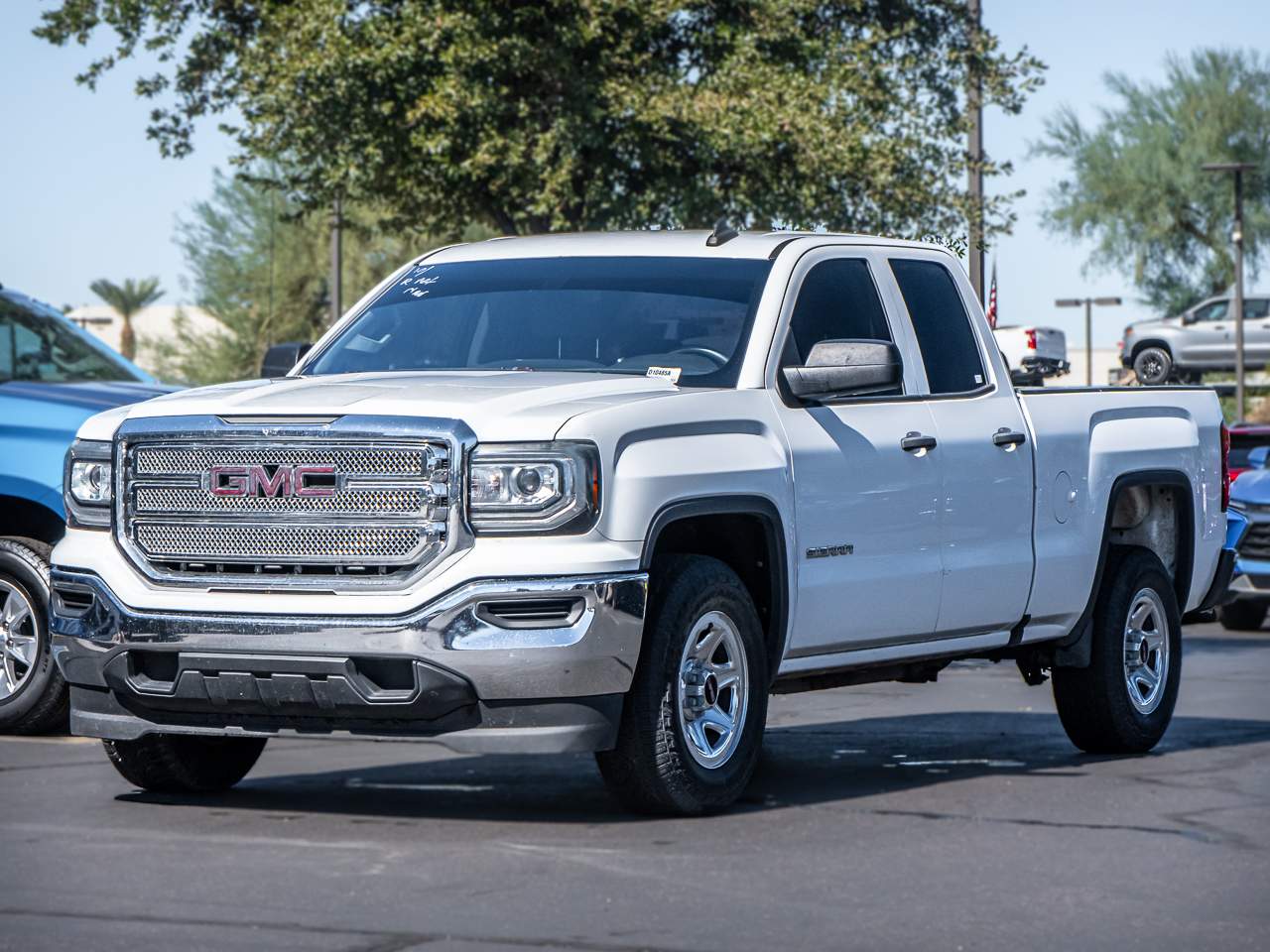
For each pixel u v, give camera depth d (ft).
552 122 97.76
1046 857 27.86
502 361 34.17
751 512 31.45
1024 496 37.83
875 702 51.44
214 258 251.39
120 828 29.81
